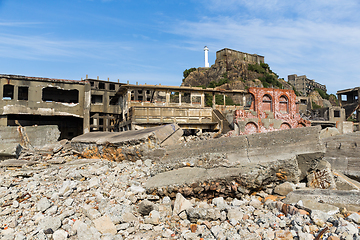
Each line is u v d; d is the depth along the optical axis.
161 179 7.46
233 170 7.03
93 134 13.79
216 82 83.56
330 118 44.41
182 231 5.48
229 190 6.92
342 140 10.53
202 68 96.38
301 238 4.59
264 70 90.38
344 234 4.42
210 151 8.21
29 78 24.73
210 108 27.25
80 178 8.35
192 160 7.86
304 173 7.42
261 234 4.97
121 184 7.64
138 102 25.91
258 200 6.51
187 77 93.44
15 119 26.97
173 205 6.67
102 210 6.20
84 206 6.27
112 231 5.39
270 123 23.70
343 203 5.61
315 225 4.94
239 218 5.62
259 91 24.42
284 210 5.75
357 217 4.92
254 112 23.69
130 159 9.77
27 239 5.11
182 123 25.70
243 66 86.31
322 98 100.56
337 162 10.31
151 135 9.30
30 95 24.86
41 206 6.29
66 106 26.25
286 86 92.50
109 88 36.41
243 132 22.56
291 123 24.78
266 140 7.69
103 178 8.16
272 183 7.23
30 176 8.91
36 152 12.20
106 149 10.84
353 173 9.62
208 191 7.02
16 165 9.96
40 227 5.43
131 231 5.55
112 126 30.61
